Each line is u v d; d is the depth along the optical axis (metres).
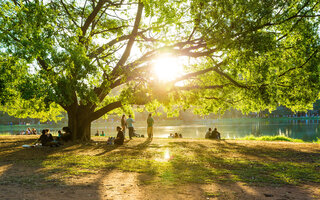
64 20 14.98
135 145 14.98
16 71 11.22
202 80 18.67
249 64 14.19
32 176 7.20
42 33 11.31
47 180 6.73
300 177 7.13
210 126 68.69
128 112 21.25
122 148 13.63
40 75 11.76
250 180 6.75
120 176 7.27
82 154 11.50
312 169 8.22
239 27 12.14
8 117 109.06
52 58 11.45
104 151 12.49
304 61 14.70
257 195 5.46
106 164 9.04
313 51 14.23
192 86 16.08
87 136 17.36
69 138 16.58
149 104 17.05
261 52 12.40
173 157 10.71
